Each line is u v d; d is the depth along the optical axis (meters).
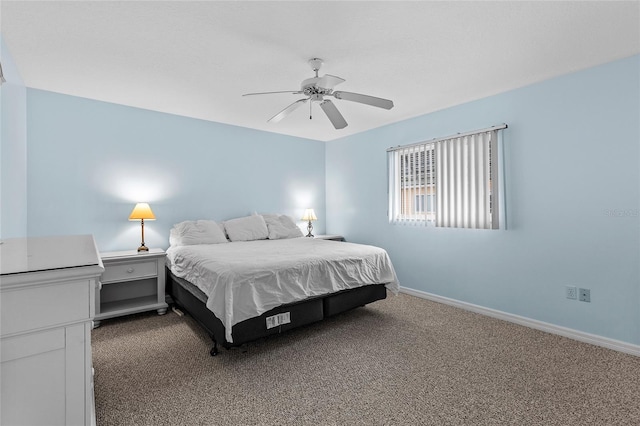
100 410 1.67
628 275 2.37
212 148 4.10
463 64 2.47
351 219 4.85
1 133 2.07
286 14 1.82
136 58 2.36
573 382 1.94
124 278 3.02
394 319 3.07
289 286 2.40
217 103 3.38
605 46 2.20
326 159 5.33
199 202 3.99
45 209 3.00
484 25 1.94
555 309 2.74
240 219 4.10
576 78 2.60
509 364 2.16
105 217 3.34
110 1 1.70
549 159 2.76
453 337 2.63
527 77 2.72
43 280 0.76
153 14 1.82
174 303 3.44
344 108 3.57
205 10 1.78
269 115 3.82
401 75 2.67
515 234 2.99
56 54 2.29
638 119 2.31
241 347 2.44
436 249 3.67
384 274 3.18
